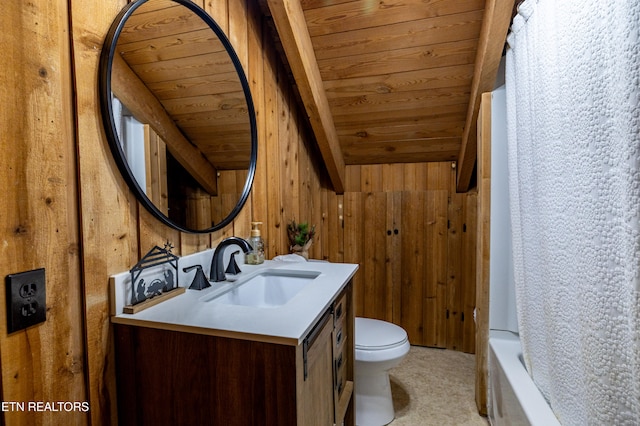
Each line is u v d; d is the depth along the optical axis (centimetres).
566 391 117
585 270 105
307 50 187
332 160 252
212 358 92
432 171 269
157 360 97
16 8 76
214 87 145
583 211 105
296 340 84
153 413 98
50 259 83
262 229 189
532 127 140
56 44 84
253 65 181
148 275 111
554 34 121
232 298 134
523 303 158
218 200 149
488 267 192
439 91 208
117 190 102
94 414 94
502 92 188
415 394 215
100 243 96
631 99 80
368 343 183
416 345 280
